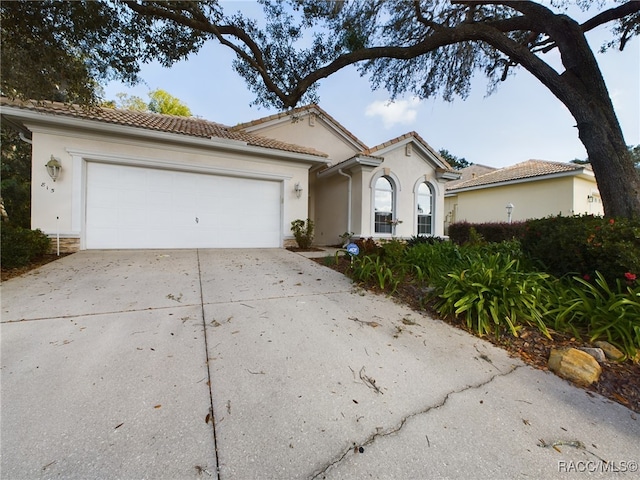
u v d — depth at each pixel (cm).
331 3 584
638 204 479
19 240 577
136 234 828
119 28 515
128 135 794
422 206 1232
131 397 206
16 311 353
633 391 246
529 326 351
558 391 244
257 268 635
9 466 150
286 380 237
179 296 428
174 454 162
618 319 304
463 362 284
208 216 915
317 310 396
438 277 470
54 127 737
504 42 594
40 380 221
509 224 1388
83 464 153
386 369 263
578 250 412
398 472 158
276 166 1002
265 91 716
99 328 315
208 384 226
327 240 1348
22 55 487
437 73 816
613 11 576
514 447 180
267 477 152
